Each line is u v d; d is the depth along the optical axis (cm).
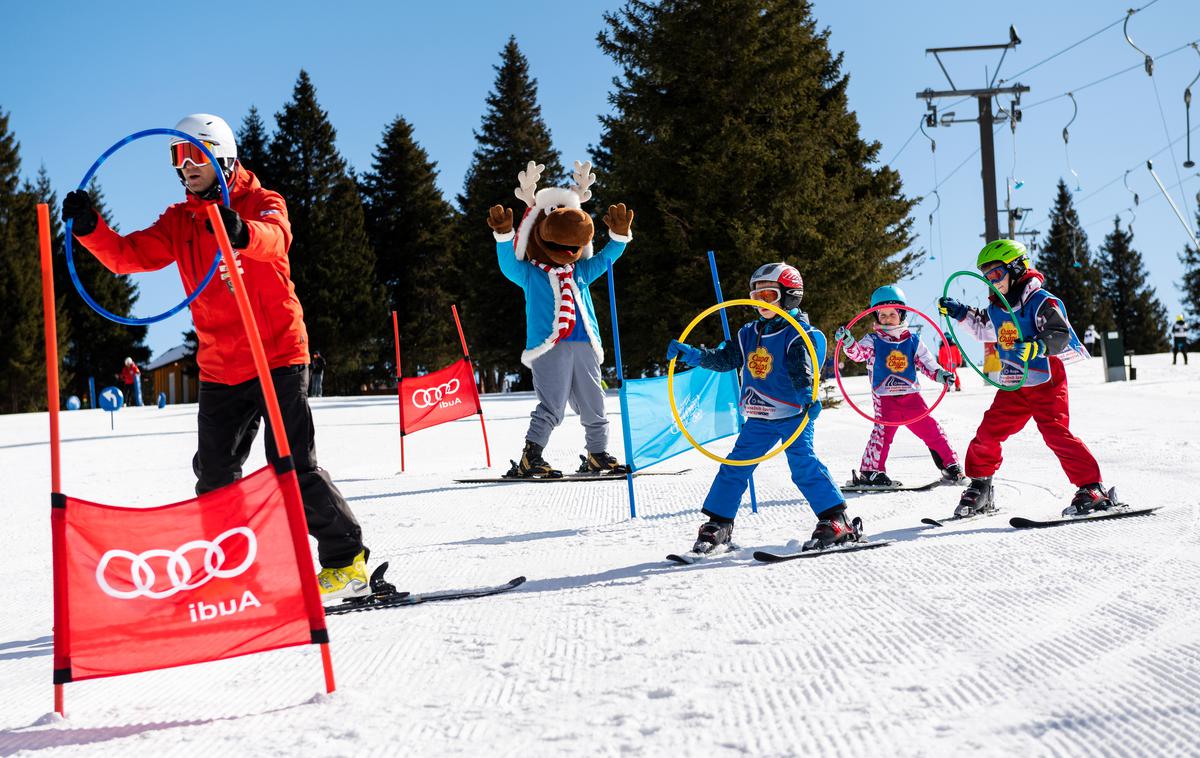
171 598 293
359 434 1688
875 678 288
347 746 254
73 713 299
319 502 427
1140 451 912
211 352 423
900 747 234
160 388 6738
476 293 5116
